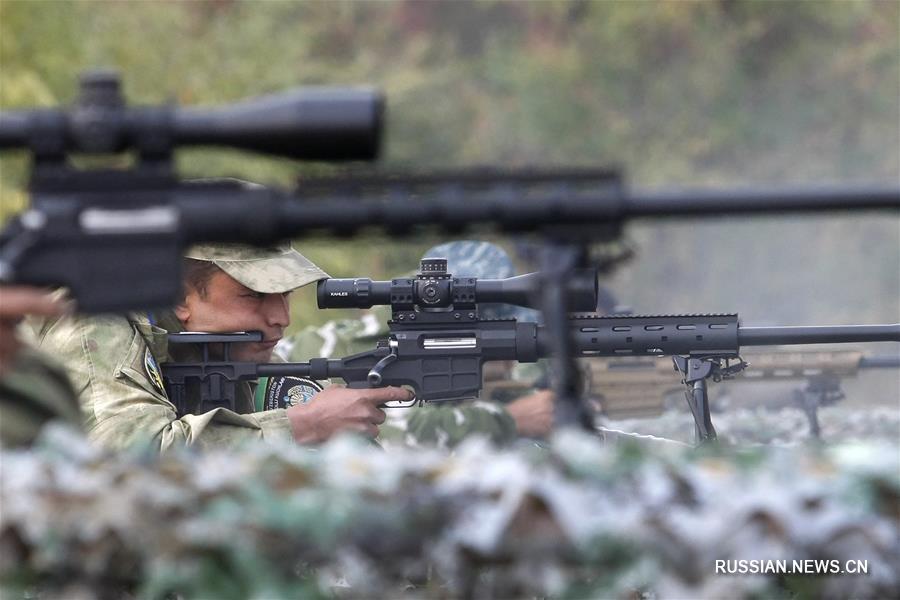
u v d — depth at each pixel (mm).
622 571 8547
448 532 8688
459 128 87188
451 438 24156
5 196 41906
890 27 86375
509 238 10180
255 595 8602
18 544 9047
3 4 48312
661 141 87562
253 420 19047
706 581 8727
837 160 85438
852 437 27047
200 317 19969
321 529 8562
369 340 23547
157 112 9828
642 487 8664
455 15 91250
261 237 9945
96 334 18562
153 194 9898
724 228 75438
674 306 75562
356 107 9727
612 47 88125
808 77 86125
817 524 8508
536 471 8797
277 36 66812
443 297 19875
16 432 11938
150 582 8867
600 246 10445
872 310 73188
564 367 10031
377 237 10086
